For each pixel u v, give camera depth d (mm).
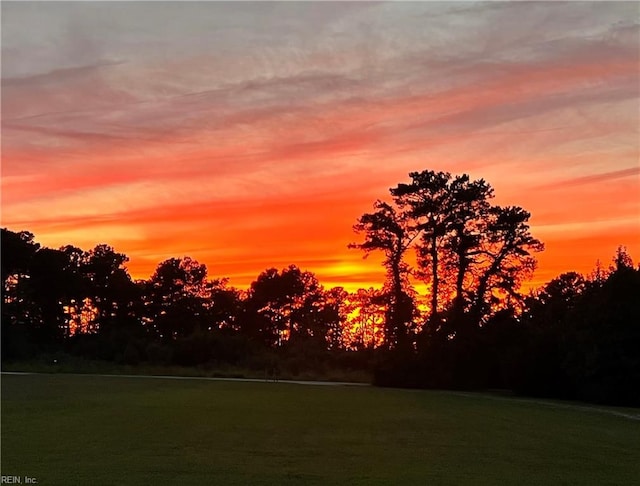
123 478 11852
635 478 12953
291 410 24781
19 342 74562
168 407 24797
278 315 111875
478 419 23781
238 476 12188
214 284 109062
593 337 36781
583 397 37531
